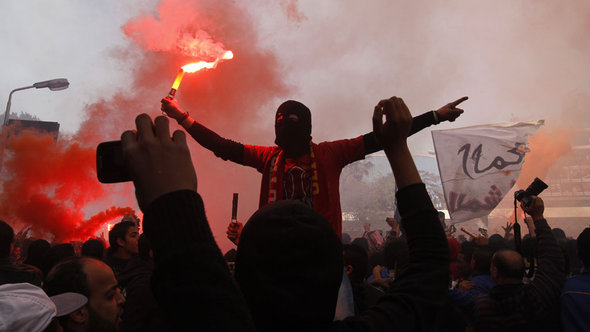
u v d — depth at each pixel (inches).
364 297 120.2
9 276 129.6
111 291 85.6
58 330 77.3
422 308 35.5
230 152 111.3
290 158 104.3
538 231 133.0
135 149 27.0
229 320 25.1
